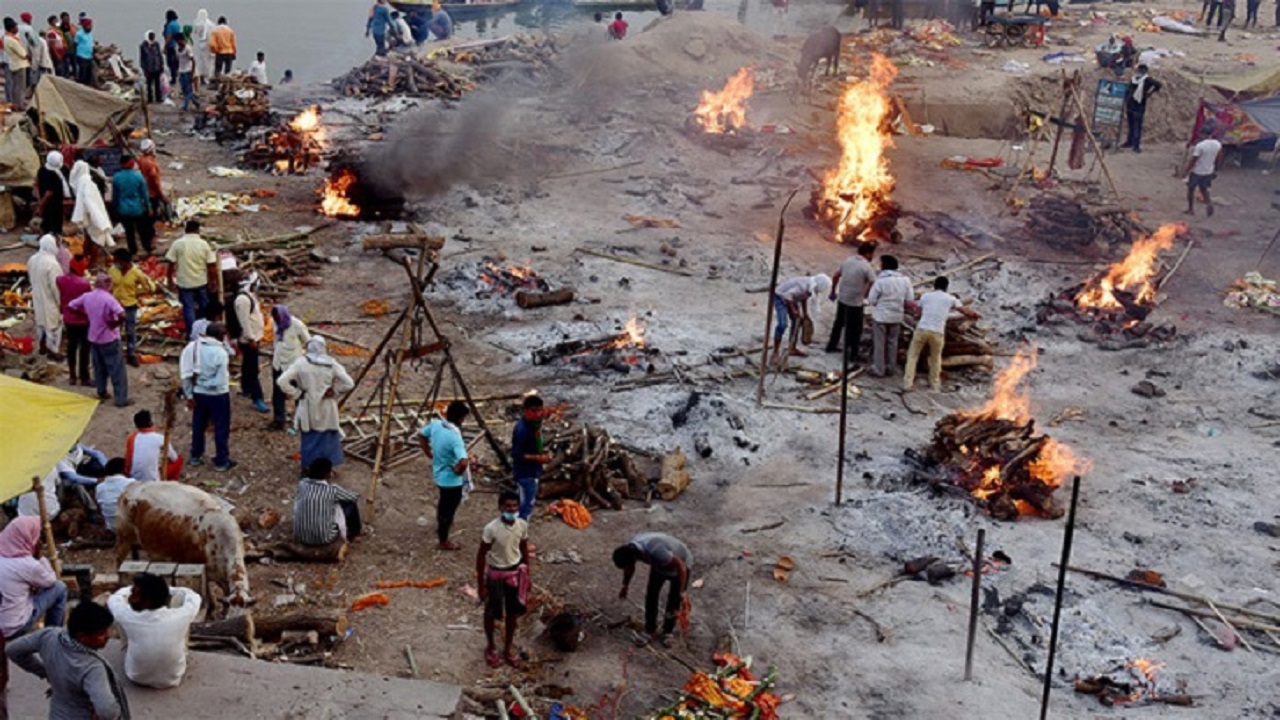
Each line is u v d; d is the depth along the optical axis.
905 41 42.38
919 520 14.14
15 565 9.40
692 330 19.81
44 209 21.48
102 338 15.69
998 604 12.68
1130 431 17.25
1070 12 48.06
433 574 12.78
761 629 12.19
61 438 10.28
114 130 24.42
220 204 24.78
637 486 14.75
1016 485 14.71
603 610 12.35
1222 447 16.80
